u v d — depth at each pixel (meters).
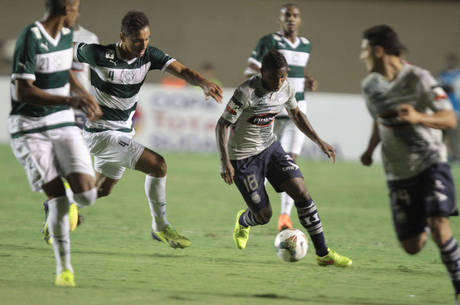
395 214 15.56
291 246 19.47
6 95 58.81
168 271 18.38
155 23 99.12
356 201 36.34
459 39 96.69
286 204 25.64
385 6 98.50
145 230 25.70
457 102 53.91
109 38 97.19
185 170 46.75
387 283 17.75
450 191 14.76
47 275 17.19
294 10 27.42
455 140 55.81
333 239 25.23
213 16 99.69
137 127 56.06
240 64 97.69
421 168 14.91
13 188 36.44
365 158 17.47
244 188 19.91
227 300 15.01
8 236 23.16
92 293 15.18
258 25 99.38
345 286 17.22
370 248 23.48
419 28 97.62
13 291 15.02
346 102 56.41
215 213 30.88
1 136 59.03
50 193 15.96
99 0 98.25
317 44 97.25
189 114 56.50
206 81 19.80
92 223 26.84
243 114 19.38
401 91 14.69
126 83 20.33
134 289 15.88
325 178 45.84
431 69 95.38
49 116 16.02
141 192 37.16
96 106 15.23
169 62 20.22
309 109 56.44
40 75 15.68
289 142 27.53
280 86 18.62
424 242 15.77
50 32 15.70
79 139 16.34
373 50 14.76
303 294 16.08
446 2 98.38
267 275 18.34
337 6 98.94
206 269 18.86
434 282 18.03
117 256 20.34
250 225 21.34
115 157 20.67
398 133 14.93
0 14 96.69
